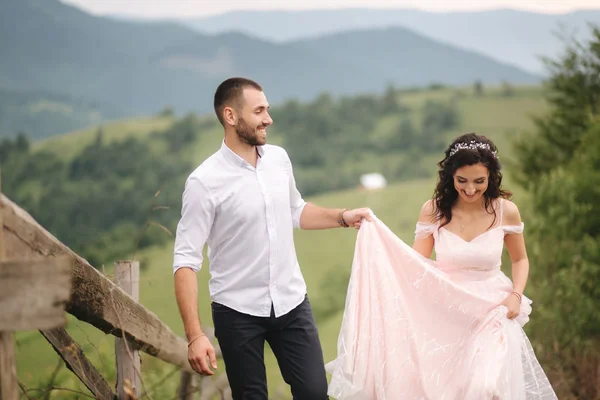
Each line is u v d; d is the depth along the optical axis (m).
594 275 11.44
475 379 5.52
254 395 5.12
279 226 5.16
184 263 4.98
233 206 5.04
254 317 5.09
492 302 5.90
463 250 6.04
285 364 5.21
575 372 9.45
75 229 171.12
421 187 147.38
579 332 10.34
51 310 3.08
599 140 14.37
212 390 7.73
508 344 5.72
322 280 91.25
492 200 6.07
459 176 5.79
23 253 3.42
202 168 5.11
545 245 12.41
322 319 81.50
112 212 176.50
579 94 19.08
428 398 5.74
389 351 5.79
